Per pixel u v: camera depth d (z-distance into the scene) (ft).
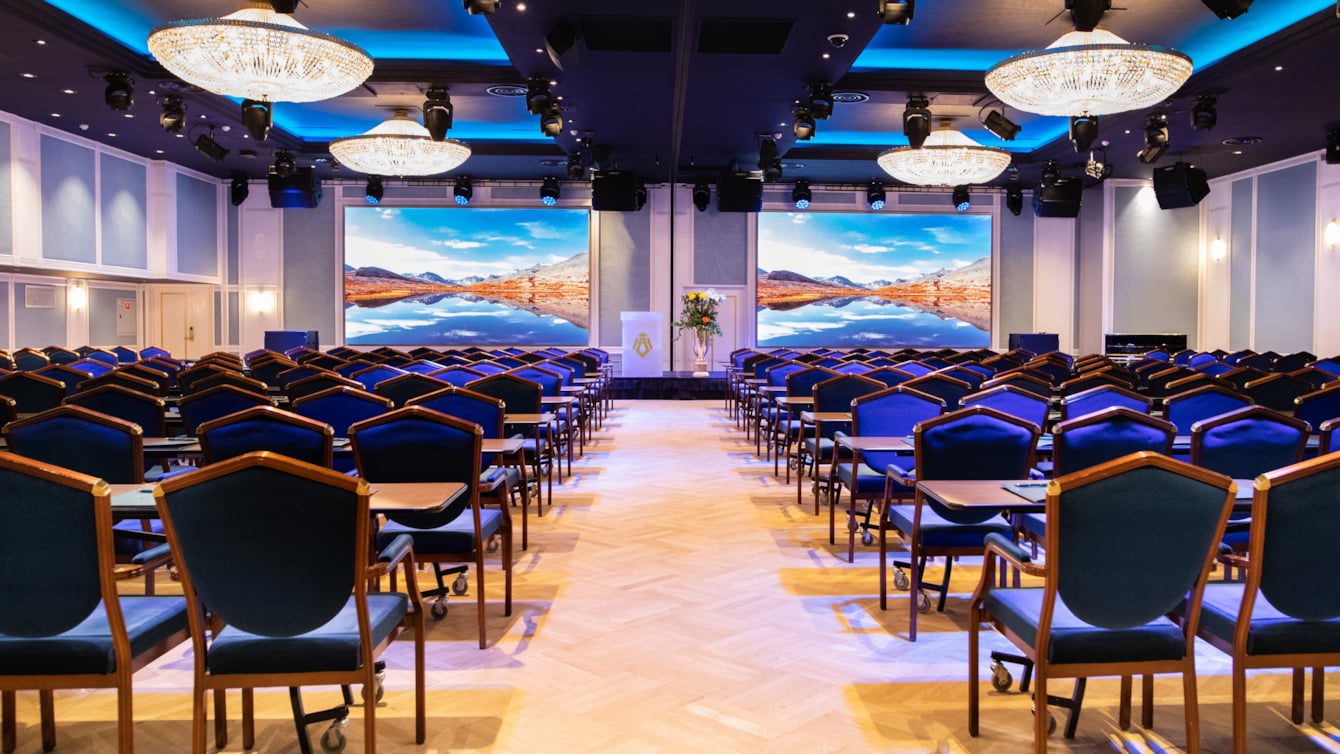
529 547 17.44
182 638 8.62
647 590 14.61
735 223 53.93
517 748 9.09
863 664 11.41
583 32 26.68
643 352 49.14
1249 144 40.29
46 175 37.88
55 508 7.25
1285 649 7.96
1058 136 41.96
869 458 15.92
